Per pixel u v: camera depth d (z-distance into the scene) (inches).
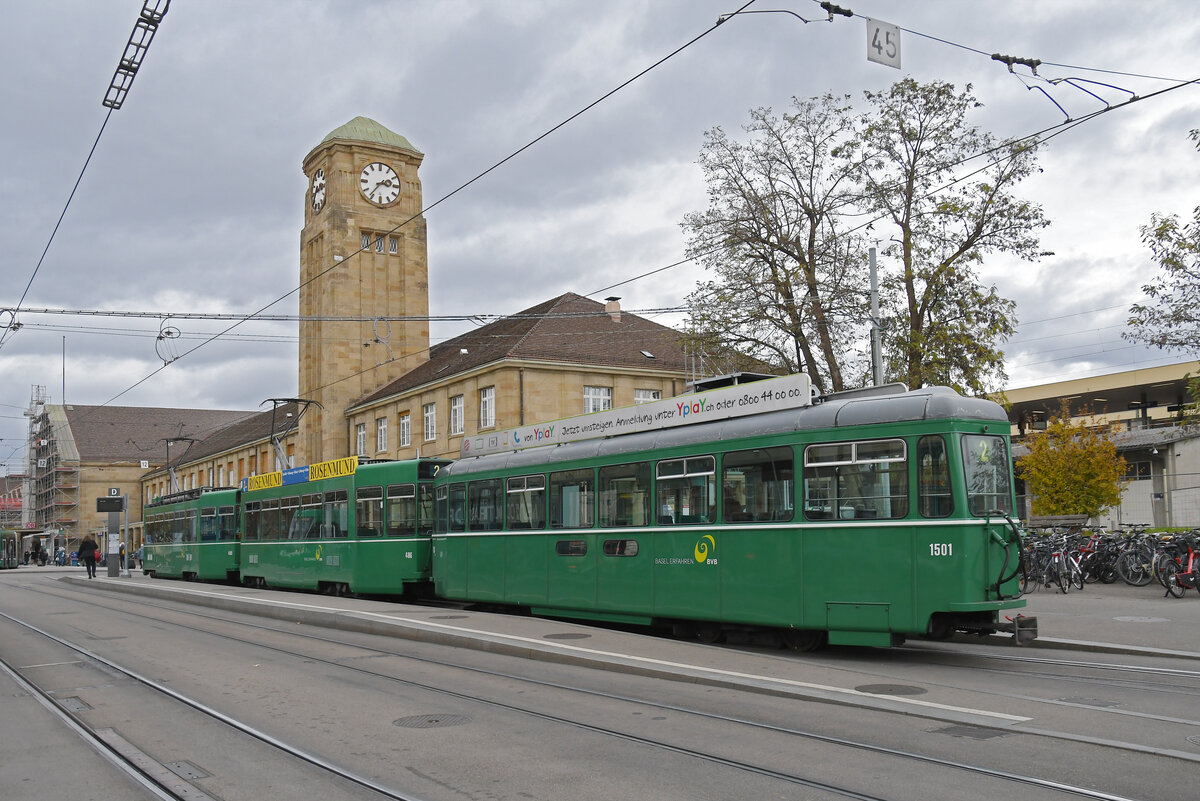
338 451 2210.9
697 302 1130.0
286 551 1203.2
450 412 1878.7
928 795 271.0
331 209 2235.5
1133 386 1947.6
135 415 4421.8
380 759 324.2
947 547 492.7
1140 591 818.2
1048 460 1273.4
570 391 1726.1
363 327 2235.5
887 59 547.5
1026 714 371.9
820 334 1081.4
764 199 1111.6
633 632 667.4
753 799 270.4
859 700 398.0
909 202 1051.9
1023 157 999.6
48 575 2271.2
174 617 900.0
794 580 546.3
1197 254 803.4
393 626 693.3
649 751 325.7
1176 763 300.8
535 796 277.6
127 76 566.6
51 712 423.2
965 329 1022.4
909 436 511.8
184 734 372.2
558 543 725.9
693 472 616.4
